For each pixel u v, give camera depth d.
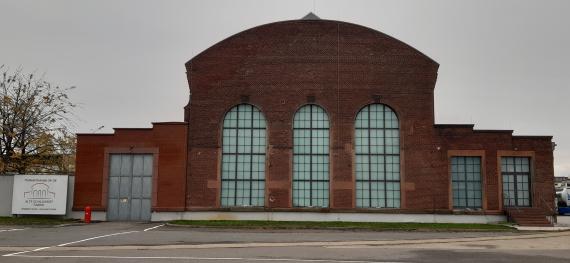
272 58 42.31
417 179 40.69
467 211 40.16
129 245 23.30
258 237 28.05
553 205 40.03
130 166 41.16
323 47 42.34
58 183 39.41
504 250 23.36
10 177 40.00
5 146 51.66
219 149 41.25
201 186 40.84
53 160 53.72
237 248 22.92
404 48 42.28
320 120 41.84
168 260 18.73
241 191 41.12
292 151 41.28
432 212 40.22
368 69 42.06
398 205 40.78
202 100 41.91
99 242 24.30
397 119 41.72
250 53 42.41
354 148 41.28
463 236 30.12
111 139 41.25
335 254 21.16
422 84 41.91
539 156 40.78
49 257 19.17
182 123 41.34
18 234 27.75
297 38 42.47
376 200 40.91
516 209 39.91
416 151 41.00
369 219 40.25
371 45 42.34
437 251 22.55
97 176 40.88
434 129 41.22
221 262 18.47
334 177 40.84
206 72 42.19
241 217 40.44
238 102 41.81
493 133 41.00
